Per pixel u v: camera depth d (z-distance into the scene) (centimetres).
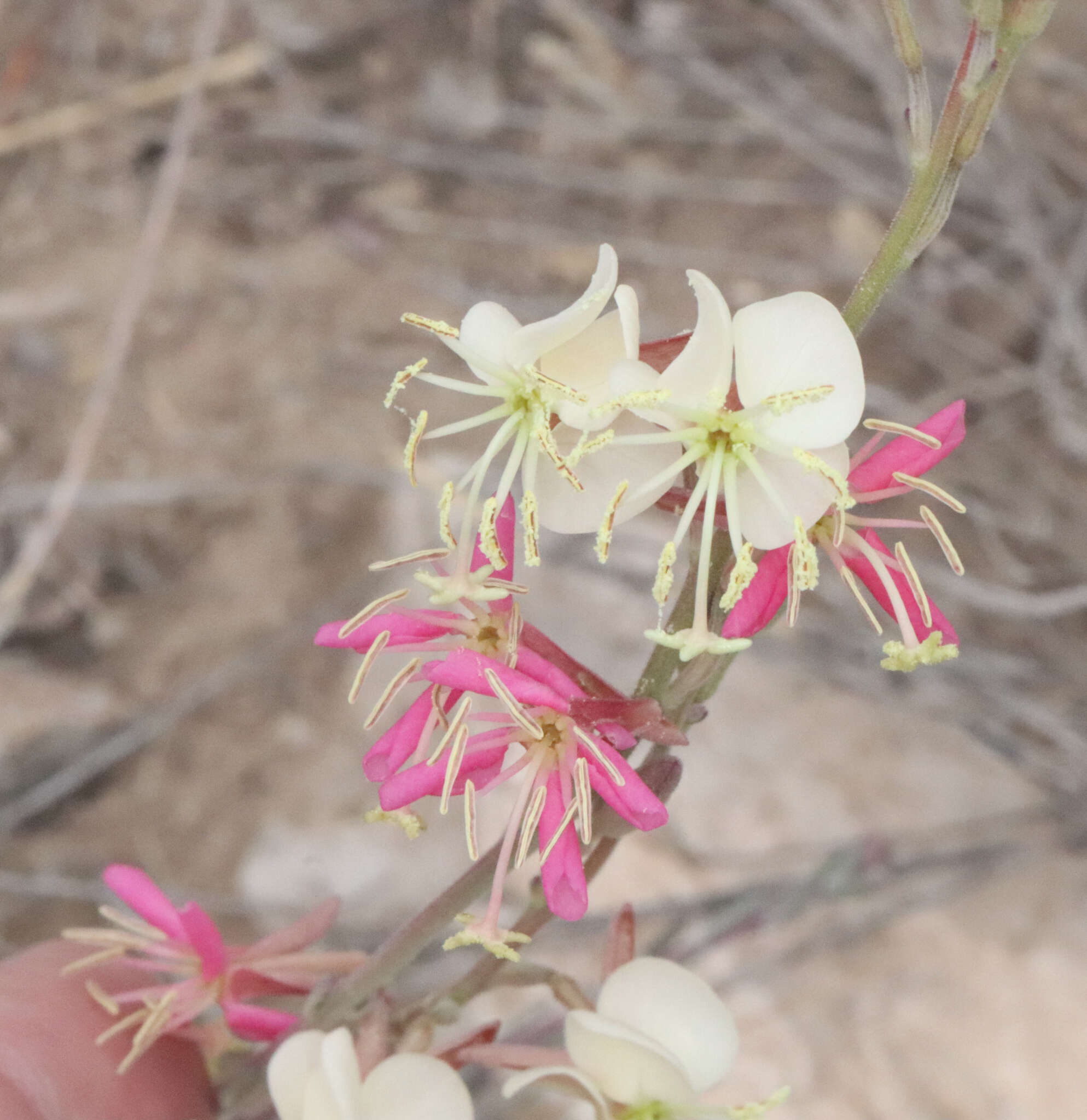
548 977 12
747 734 24
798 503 10
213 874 25
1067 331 27
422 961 23
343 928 23
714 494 10
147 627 27
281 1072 11
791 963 22
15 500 27
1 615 25
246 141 32
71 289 30
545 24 34
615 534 26
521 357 10
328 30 33
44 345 29
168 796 26
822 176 32
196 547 28
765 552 11
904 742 24
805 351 10
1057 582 27
